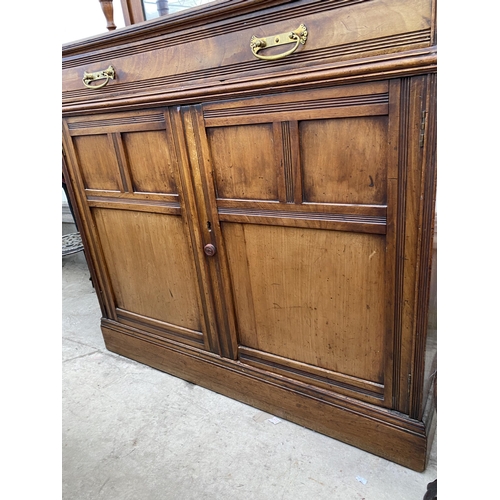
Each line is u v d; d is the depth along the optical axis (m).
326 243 0.89
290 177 0.87
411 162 0.72
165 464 1.02
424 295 0.80
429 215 0.74
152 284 1.30
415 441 0.90
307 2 0.72
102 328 1.54
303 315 0.99
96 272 1.46
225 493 0.92
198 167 1.00
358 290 0.88
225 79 0.86
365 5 0.67
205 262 1.11
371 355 0.92
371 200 0.80
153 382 1.35
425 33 0.64
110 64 1.04
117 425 1.17
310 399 1.05
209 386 1.28
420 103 0.68
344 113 0.76
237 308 1.11
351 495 0.89
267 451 1.03
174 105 0.97
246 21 0.79
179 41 0.90
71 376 1.41
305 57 0.75
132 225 1.25
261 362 1.13
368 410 0.96
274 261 0.98
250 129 0.88
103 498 0.94
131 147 1.13
